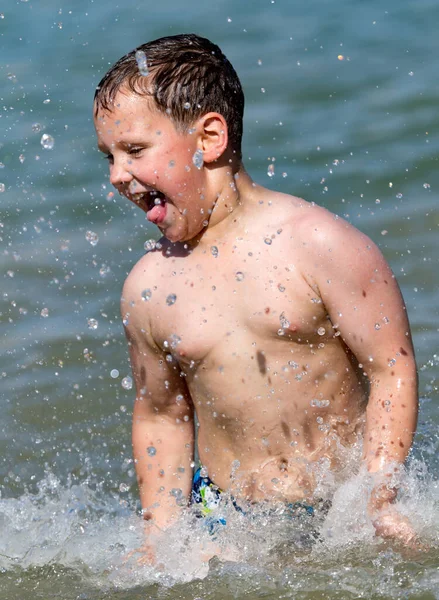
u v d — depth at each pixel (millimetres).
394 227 15055
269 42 23250
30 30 24234
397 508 7625
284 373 7793
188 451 8664
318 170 17438
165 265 8195
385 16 24094
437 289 13148
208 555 7945
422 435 9773
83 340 12766
